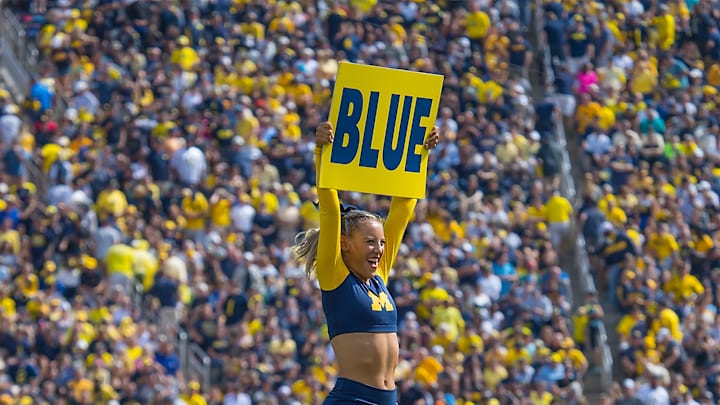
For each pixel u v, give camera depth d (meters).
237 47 81.06
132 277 62.62
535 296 67.62
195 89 76.25
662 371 66.19
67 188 66.88
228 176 70.62
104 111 74.38
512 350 64.44
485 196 74.50
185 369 60.75
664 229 74.94
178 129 72.19
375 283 22.78
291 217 69.62
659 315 68.94
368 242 22.50
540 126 82.12
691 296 73.50
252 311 62.69
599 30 90.12
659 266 74.44
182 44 78.94
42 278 61.91
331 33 85.00
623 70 89.94
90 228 66.19
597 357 67.94
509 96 82.12
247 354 60.50
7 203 64.38
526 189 76.56
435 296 64.69
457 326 64.44
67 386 56.22
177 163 70.25
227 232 68.25
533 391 63.59
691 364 68.06
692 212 79.38
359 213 22.77
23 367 56.59
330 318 22.45
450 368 62.31
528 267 69.56
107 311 59.34
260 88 78.56
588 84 86.81
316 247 22.98
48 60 78.25
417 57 84.94
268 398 59.03
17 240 63.22
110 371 57.12
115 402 56.12
